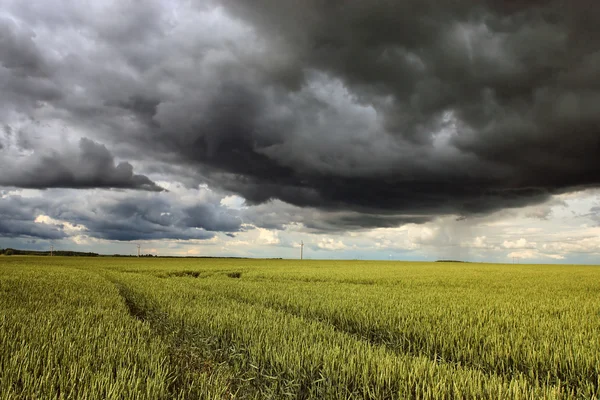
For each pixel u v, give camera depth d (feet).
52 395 13.94
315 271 130.31
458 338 25.48
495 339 24.20
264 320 29.09
